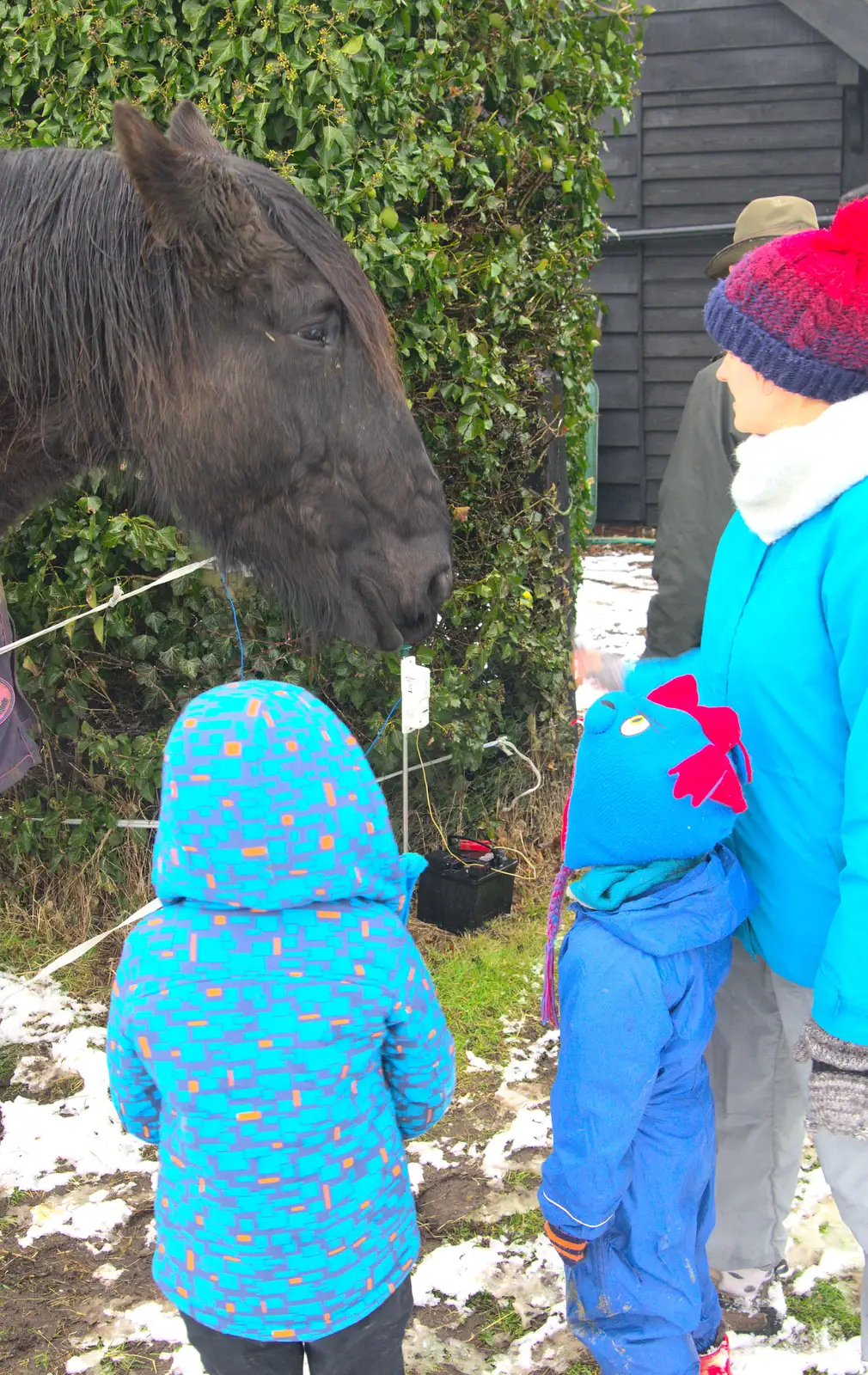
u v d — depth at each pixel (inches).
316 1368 58.3
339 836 52.2
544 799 163.8
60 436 85.7
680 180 359.3
